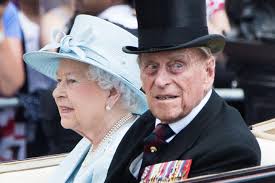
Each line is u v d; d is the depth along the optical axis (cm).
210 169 1012
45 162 1322
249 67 2208
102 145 1181
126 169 1115
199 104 1058
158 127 1071
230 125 1046
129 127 1176
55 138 1670
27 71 1973
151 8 1038
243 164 1010
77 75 1165
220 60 2192
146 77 1038
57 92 1183
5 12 1966
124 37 1173
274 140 1256
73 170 1234
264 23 2306
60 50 1184
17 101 1983
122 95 1173
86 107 1170
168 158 1048
